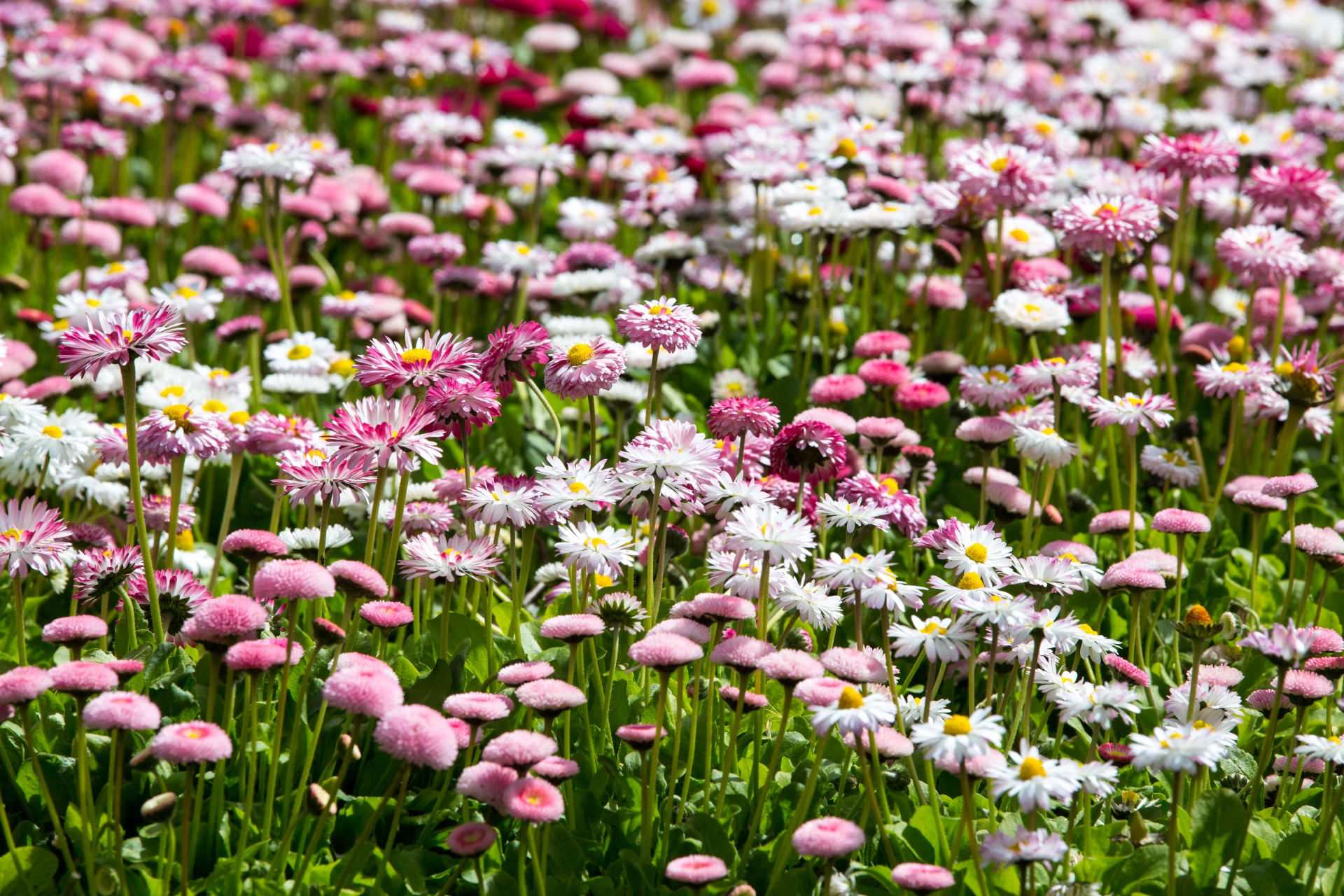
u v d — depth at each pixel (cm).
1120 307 573
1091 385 519
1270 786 379
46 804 338
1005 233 617
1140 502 561
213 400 456
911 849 333
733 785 364
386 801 316
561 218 809
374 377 369
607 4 1180
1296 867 335
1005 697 364
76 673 301
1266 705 371
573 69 1123
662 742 375
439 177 704
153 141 898
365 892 321
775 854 338
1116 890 328
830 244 699
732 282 682
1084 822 348
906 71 763
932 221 597
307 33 887
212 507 547
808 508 423
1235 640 444
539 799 297
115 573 381
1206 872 330
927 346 641
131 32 920
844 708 304
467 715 318
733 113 827
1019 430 456
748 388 577
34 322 594
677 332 393
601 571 368
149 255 744
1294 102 897
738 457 420
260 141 790
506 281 638
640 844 335
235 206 759
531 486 388
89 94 761
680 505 397
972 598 350
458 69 920
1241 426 578
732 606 349
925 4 955
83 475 467
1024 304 522
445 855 343
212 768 351
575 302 650
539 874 311
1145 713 407
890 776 363
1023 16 941
